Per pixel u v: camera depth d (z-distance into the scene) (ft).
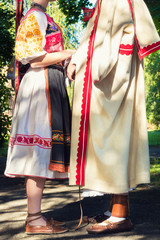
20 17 8.44
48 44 7.75
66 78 8.28
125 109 7.25
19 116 7.63
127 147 7.14
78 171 7.24
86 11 7.75
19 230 7.74
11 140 8.00
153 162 19.51
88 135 7.30
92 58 7.26
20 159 7.47
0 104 28.84
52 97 7.55
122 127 7.19
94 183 7.13
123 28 7.12
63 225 7.64
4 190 12.86
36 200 7.41
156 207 9.32
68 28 35.86
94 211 9.07
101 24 7.34
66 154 7.63
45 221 7.42
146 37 7.23
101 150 7.11
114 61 6.99
